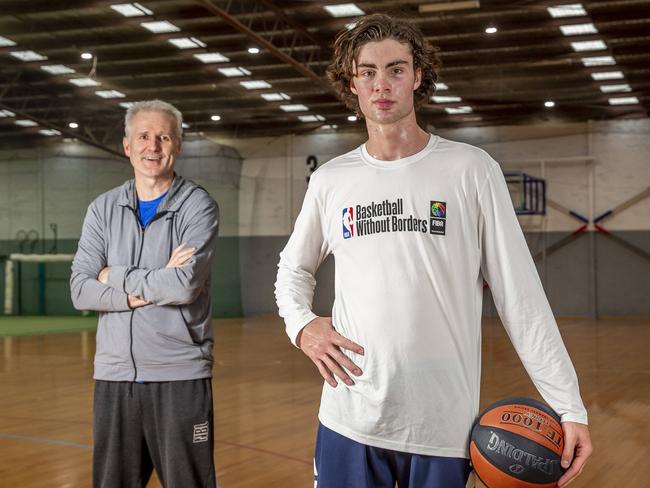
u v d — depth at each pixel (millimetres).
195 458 2396
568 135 17344
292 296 1842
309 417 5672
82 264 2533
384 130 1712
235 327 15000
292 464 4234
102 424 2438
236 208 18312
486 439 1624
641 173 16844
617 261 16953
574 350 10547
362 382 1691
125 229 2541
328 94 16547
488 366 8617
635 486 3830
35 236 16938
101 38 13172
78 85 15805
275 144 19219
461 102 16500
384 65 1676
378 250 1692
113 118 17359
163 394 2393
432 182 1687
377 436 1687
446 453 1666
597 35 12641
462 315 1681
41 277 16797
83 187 17109
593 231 17094
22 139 17781
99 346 2467
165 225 2508
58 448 4695
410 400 1662
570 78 14945
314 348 1729
